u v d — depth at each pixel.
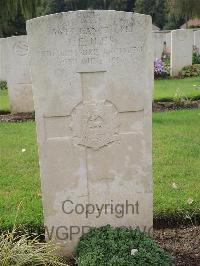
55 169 1.47
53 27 1.35
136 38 1.38
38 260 1.38
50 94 1.40
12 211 1.83
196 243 1.62
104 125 1.44
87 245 1.43
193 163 2.37
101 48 1.38
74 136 1.45
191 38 6.49
